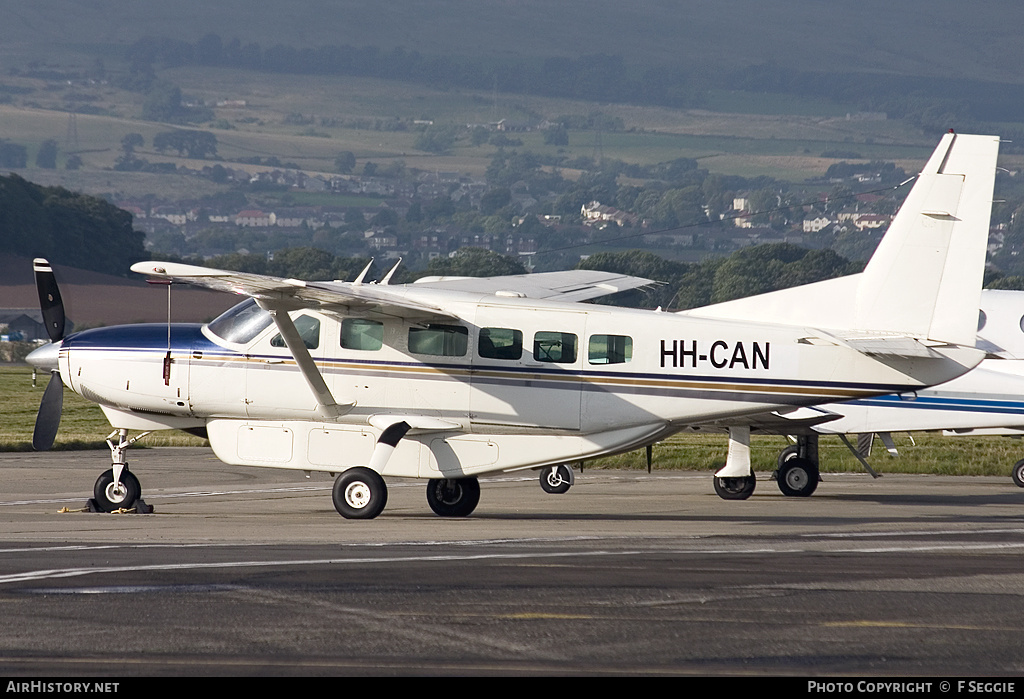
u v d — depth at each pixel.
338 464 57.19
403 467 56.78
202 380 57.75
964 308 54.97
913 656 27.72
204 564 37.88
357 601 32.47
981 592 34.31
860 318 56.06
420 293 57.16
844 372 55.56
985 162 54.75
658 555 40.53
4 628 29.44
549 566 37.94
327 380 56.78
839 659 27.45
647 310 57.47
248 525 50.69
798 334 55.78
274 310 51.97
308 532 47.22
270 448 57.94
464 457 56.53
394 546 42.44
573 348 55.88
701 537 45.94
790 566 38.38
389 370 56.41
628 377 55.72
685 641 28.73
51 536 45.22
